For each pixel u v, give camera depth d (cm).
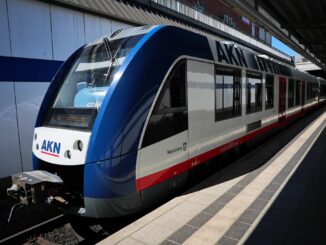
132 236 348
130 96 402
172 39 482
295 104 1415
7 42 673
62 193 424
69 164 400
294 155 735
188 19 1305
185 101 498
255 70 801
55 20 761
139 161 412
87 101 435
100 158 377
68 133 416
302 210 410
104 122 382
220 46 630
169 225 372
